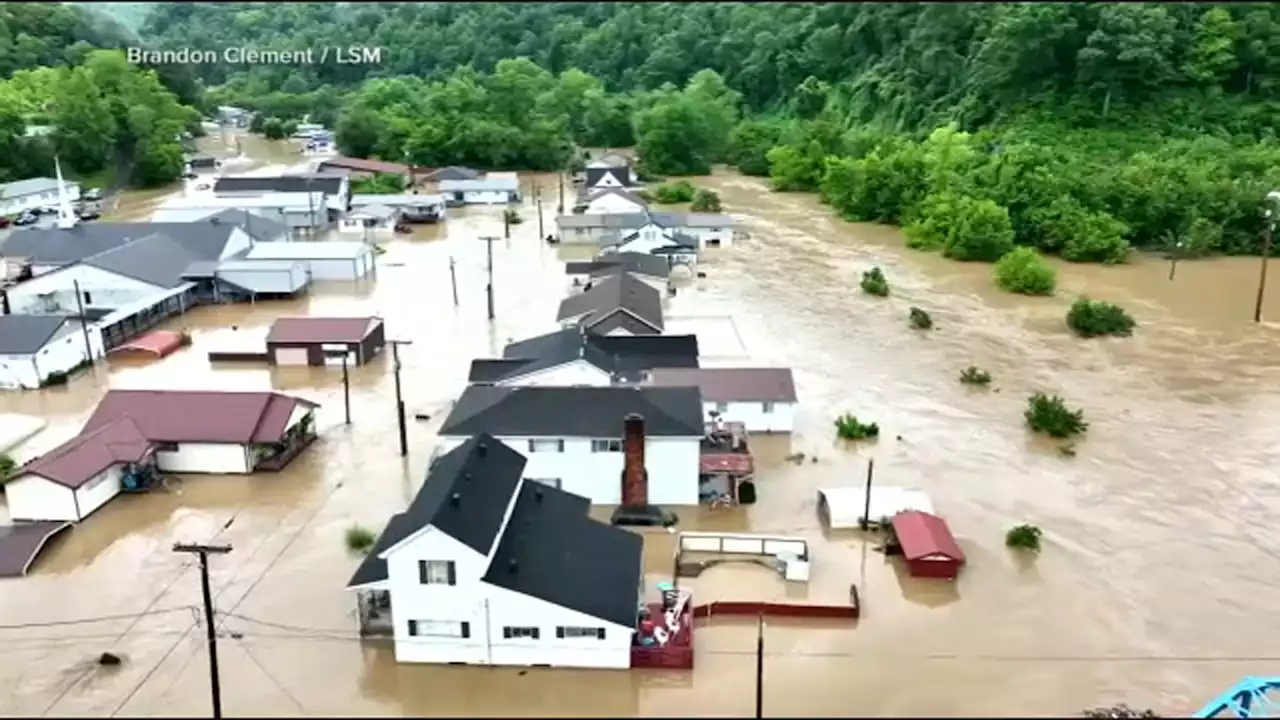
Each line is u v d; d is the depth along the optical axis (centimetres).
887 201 10094
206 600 2745
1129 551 3888
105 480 4209
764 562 3756
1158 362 6069
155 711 2920
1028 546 3869
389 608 3297
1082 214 8806
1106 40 11681
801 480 4459
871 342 6397
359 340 5875
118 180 12219
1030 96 12256
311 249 8088
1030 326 6781
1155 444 4881
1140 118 11625
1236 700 2798
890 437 4928
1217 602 3544
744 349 6191
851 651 3231
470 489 3250
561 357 4778
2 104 11462
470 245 9125
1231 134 11419
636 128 14000
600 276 7344
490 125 13788
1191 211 8894
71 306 6881
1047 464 4653
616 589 3194
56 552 3850
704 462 4203
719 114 14000
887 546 3838
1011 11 12500
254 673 3103
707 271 8162
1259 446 4862
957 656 3206
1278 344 6419
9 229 9356
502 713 2916
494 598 3061
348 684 3050
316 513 4138
